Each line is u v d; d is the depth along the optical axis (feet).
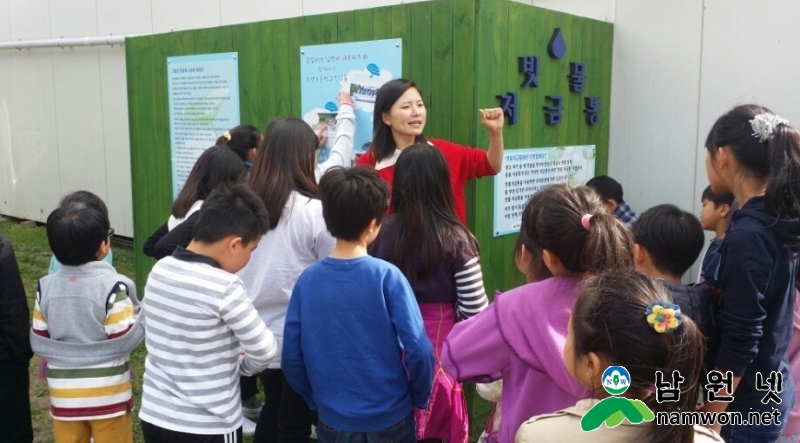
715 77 11.57
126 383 7.91
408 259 7.12
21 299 7.91
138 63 15.40
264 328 6.70
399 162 7.27
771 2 10.87
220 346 6.57
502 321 5.39
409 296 6.46
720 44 11.46
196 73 13.97
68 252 7.55
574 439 4.19
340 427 6.48
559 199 5.41
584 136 12.13
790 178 5.64
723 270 5.88
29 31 25.68
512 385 5.52
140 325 7.79
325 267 6.58
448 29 9.75
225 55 13.24
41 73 25.61
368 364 6.38
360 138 11.00
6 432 8.13
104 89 23.47
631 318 3.99
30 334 7.86
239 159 9.47
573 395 5.00
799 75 10.68
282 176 7.83
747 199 6.02
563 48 11.09
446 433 7.19
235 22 19.17
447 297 7.30
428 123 10.16
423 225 7.08
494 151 9.04
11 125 27.30
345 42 11.10
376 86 10.71
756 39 11.07
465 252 7.16
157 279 6.67
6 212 28.45
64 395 7.61
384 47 10.54
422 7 10.03
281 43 12.15
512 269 10.68
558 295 5.24
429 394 6.61
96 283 7.63
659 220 6.76
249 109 12.95
